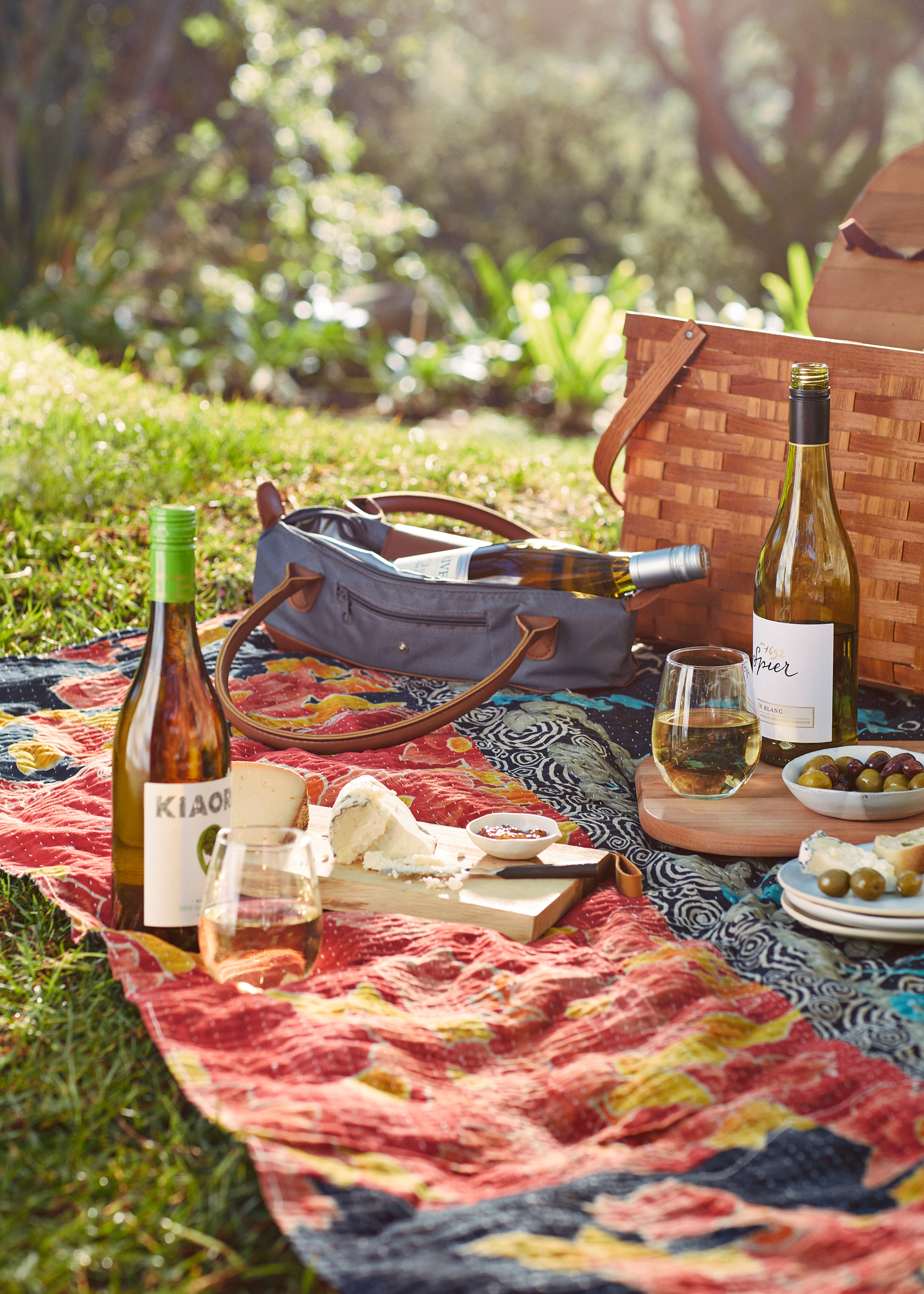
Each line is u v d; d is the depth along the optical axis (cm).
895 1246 103
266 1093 125
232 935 144
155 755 154
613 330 939
